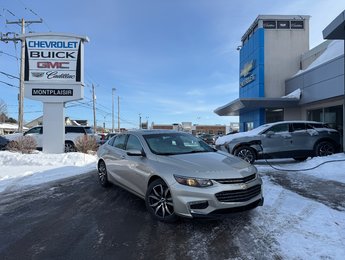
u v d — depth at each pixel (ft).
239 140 41.93
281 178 31.07
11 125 228.02
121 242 15.66
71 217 19.74
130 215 19.89
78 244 15.47
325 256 13.69
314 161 38.93
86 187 28.68
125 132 25.95
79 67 55.06
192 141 23.50
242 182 17.06
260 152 41.47
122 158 23.81
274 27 76.28
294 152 42.04
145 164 20.02
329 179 30.42
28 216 20.04
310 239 15.55
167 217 17.94
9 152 49.19
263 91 75.10
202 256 14.02
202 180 16.55
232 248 14.76
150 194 18.94
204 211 16.37
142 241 15.74
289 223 17.83
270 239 15.66
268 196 23.72
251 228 17.16
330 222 17.89
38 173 36.68
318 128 43.55
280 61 75.56
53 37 54.80
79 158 47.16
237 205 16.66
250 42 82.53
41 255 14.28
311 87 58.75
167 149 21.44
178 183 17.10
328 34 40.88
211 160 18.72
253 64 79.25
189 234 16.52
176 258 13.89
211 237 16.08
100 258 13.94
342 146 47.39
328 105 57.98
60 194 25.96
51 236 16.55
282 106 68.80
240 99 63.26
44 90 54.85
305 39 75.72
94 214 20.27
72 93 54.90
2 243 15.70
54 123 55.01
